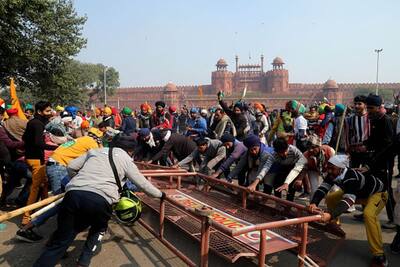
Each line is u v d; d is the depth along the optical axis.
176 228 5.53
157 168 7.16
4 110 9.04
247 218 4.88
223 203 5.58
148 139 8.05
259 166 5.67
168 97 67.44
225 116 8.99
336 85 68.62
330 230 4.83
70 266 4.26
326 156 5.38
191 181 6.79
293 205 4.30
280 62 84.12
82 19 24.59
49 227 5.60
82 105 58.06
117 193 3.78
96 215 3.61
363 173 4.44
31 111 10.73
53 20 22.53
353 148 5.87
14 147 6.34
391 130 5.37
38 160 5.64
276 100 67.94
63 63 23.73
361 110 5.93
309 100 69.19
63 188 5.18
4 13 16.98
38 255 4.56
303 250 3.71
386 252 4.76
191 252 4.62
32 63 21.55
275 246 3.79
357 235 5.41
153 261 4.39
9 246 4.84
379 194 4.31
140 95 70.06
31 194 5.58
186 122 17.25
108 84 70.81
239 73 84.88
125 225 5.66
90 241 3.85
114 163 3.75
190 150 7.62
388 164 5.19
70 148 5.39
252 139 5.61
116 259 4.46
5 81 21.45
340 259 4.54
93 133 6.07
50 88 23.98
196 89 72.50
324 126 9.02
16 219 5.96
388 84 69.12
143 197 6.14
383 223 5.90
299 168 5.23
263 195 4.81
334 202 4.85
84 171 3.72
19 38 19.42
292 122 8.19
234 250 3.83
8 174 6.73
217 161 6.64
